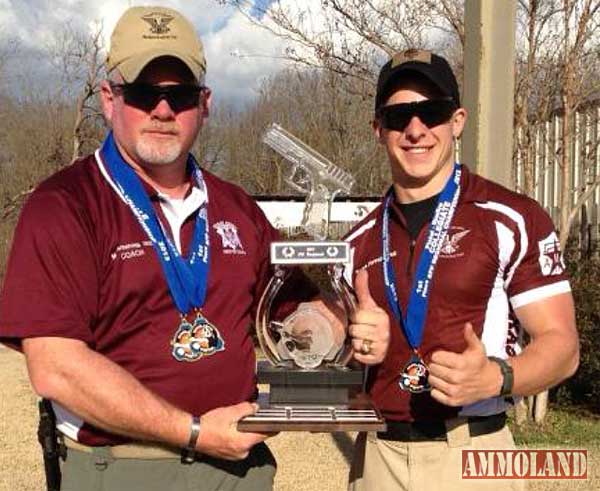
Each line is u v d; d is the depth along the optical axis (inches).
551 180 319.0
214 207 103.7
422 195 112.8
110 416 85.4
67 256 88.9
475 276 106.6
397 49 276.1
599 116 295.4
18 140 858.8
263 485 102.8
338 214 281.6
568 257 300.7
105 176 96.8
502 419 110.9
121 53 95.9
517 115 272.2
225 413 89.9
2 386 352.8
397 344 109.5
